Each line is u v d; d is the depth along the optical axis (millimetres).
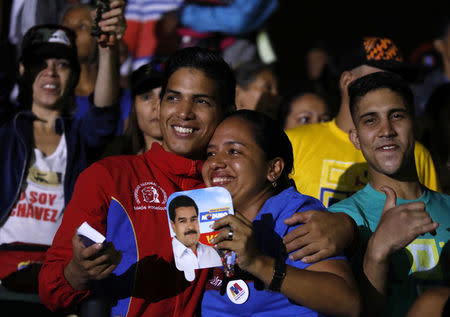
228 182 2615
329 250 2439
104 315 2566
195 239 2436
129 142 4012
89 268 2314
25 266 3445
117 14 3414
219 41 6086
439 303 2406
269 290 2387
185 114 2746
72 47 3910
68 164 3682
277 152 2688
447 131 4359
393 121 2936
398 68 3617
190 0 5980
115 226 2617
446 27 6656
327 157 3541
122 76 5719
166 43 5891
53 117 3812
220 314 2549
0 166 3584
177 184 2805
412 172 2971
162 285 2594
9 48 4004
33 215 3572
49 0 5246
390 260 2777
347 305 2367
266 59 6641
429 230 2426
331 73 4648
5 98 3850
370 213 2928
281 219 2584
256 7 6066
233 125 2648
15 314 3404
